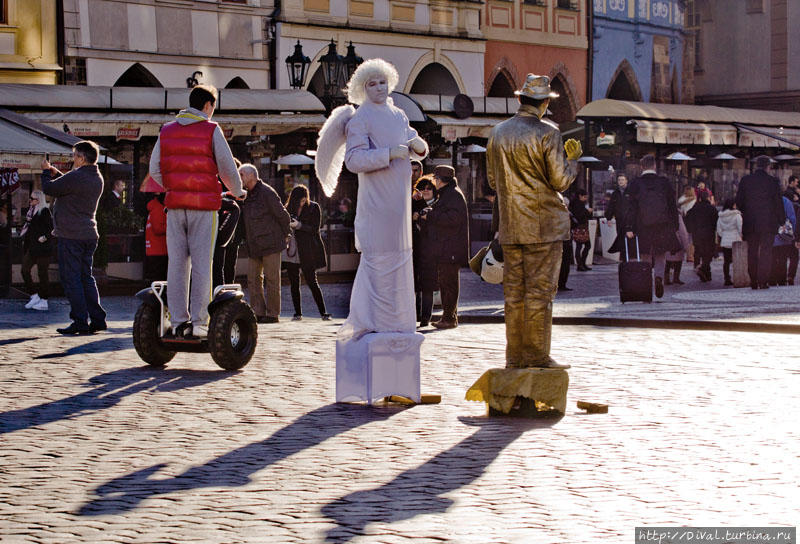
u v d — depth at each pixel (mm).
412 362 11594
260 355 14953
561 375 10844
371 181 11625
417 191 18625
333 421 10656
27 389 12258
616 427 10266
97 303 17312
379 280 11586
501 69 47219
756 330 17734
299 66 33688
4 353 14938
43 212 21297
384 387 11477
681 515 7402
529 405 10812
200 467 8852
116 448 9516
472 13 45562
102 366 13906
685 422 10438
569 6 50188
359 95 11789
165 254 17312
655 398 11672
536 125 10922
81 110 28297
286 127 30766
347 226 29250
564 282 25672
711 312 19703
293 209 19750
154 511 7617
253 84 38750
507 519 7344
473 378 13172
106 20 35094
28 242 21406
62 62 34188
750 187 25203
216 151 13531
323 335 17203
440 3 44438
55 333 17141
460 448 9477
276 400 11734
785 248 26609
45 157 22500
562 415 10859
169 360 14016
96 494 8078
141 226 25359
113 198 26078
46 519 7453
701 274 28859
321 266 19781
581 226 32125
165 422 10578
